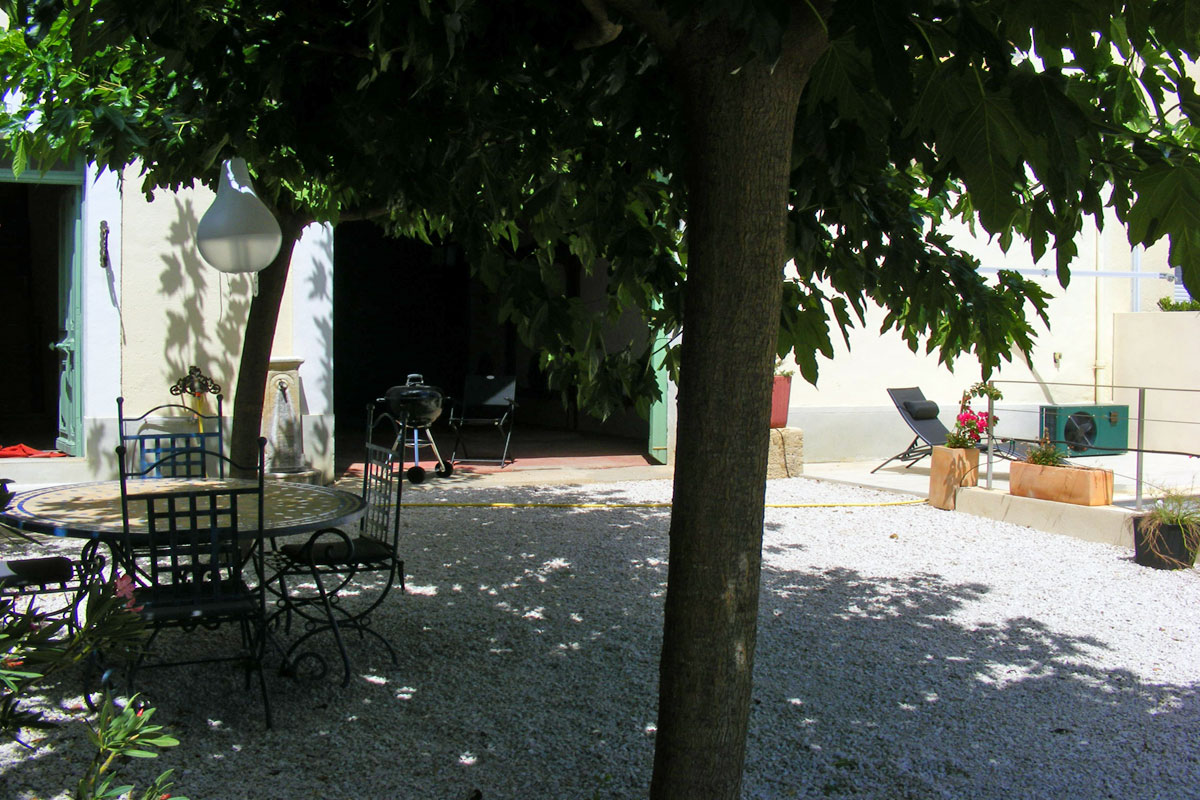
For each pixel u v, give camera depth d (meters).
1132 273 13.21
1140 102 3.12
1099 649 5.17
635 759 3.70
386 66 2.76
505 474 10.27
